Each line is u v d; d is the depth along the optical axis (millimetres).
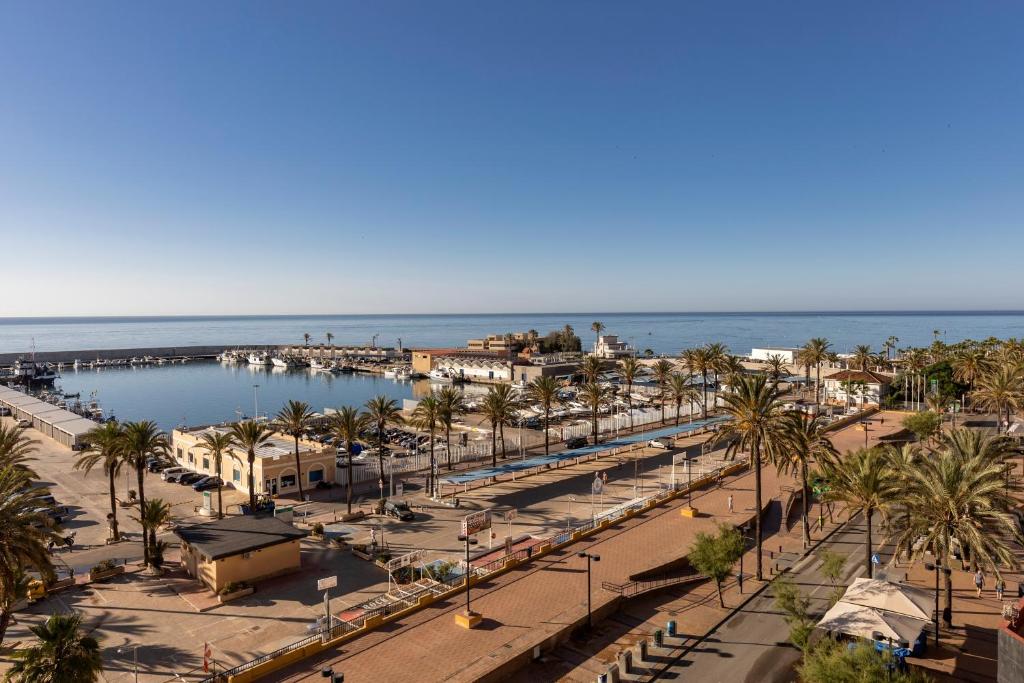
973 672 32625
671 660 34375
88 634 37312
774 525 59031
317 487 74750
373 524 59688
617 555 49562
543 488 72688
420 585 43781
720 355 122312
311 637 36188
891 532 39375
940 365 123750
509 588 43188
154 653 35094
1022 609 26328
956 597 42062
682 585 45219
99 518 61750
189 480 76188
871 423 107438
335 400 192625
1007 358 103812
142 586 44656
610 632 38188
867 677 26109
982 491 34750
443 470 83312
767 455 46375
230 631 37844
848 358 180000
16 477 35438
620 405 138500
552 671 33688
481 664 33062
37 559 32656
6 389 155000
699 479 72750
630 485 73438
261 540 46125
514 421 123125
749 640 36500
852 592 35719
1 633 31984
